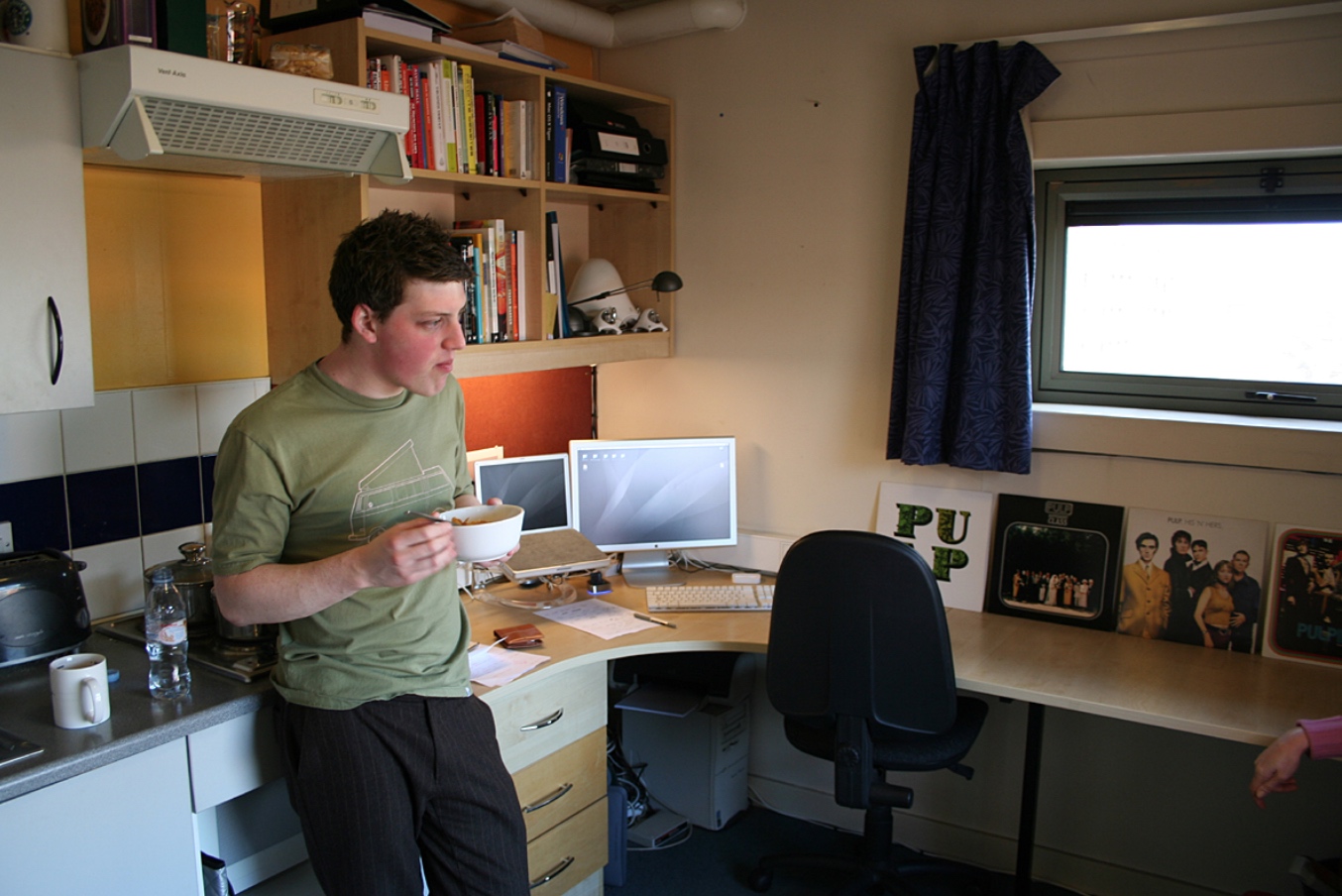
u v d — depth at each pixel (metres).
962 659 2.28
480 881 1.77
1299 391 2.42
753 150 2.95
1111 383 2.65
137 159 1.71
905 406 2.67
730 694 2.91
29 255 1.71
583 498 2.87
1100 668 2.23
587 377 3.30
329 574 1.52
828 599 2.14
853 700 2.17
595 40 2.98
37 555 1.94
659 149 3.00
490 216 2.65
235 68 1.74
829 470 2.93
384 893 1.67
